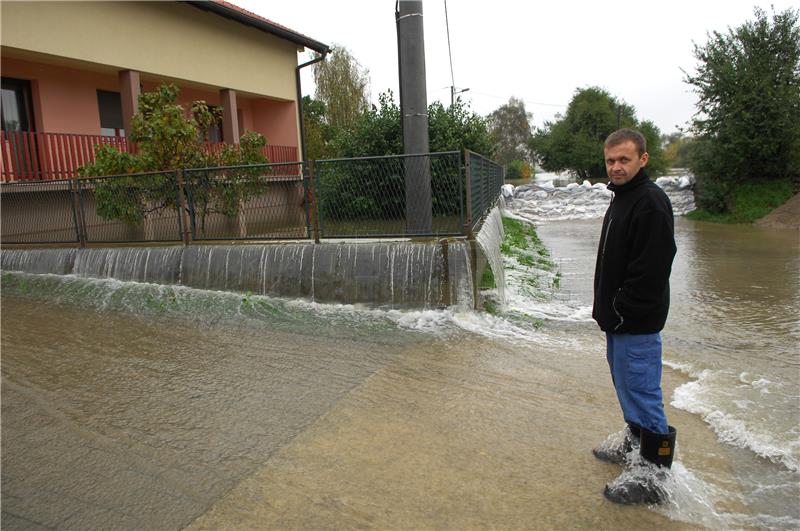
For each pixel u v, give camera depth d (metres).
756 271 9.20
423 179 6.44
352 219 6.80
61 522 2.62
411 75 7.30
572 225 18.50
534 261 10.27
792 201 17.28
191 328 5.92
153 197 8.01
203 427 3.63
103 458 3.24
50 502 2.80
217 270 7.32
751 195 18.33
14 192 9.10
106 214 8.34
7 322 6.29
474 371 4.60
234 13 12.58
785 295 7.39
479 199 7.78
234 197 7.44
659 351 2.76
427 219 6.51
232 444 3.39
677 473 2.97
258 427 3.62
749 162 18.56
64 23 9.84
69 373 4.68
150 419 3.77
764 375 4.54
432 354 5.02
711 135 19.34
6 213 9.30
